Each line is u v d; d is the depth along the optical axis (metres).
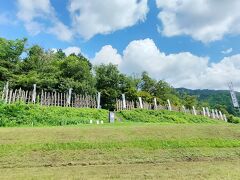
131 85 49.62
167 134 17.44
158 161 13.54
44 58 43.75
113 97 45.84
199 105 68.56
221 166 12.84
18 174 11.09
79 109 31.78
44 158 13.15
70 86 38.94
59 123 25.73
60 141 15.10
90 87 41.19
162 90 57.41
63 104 32.81
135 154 14.07
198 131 18.69
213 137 17.61
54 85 39.03
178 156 14.30
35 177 10.66
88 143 14.98
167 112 39.66
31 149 13.92
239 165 13.16
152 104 43.69
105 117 31.73
